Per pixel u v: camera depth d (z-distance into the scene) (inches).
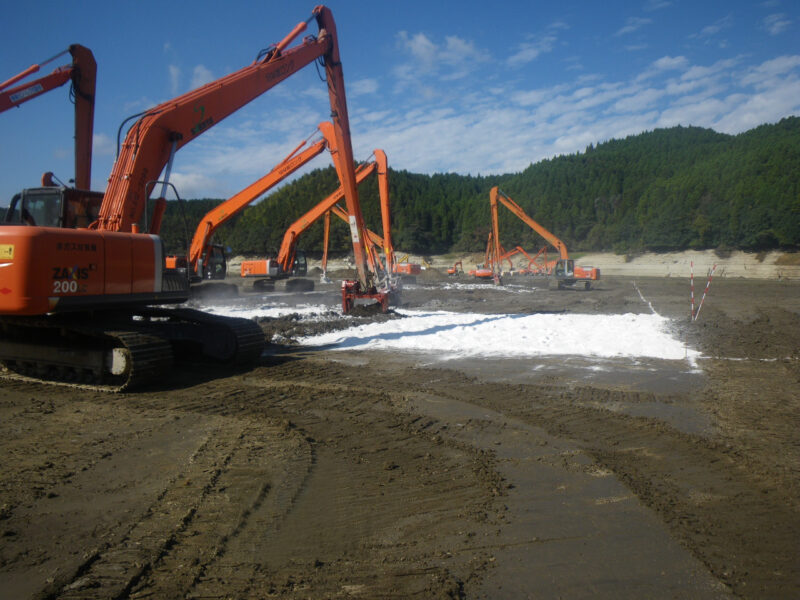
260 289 1172.5
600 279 2368.4
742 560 150.0
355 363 435.8
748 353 478.0
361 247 706.2
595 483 203.2
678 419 286.2
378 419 285.6
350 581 139.8
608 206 4330.7
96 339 363.3
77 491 192.9
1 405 307.7
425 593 134.2
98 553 152.0
